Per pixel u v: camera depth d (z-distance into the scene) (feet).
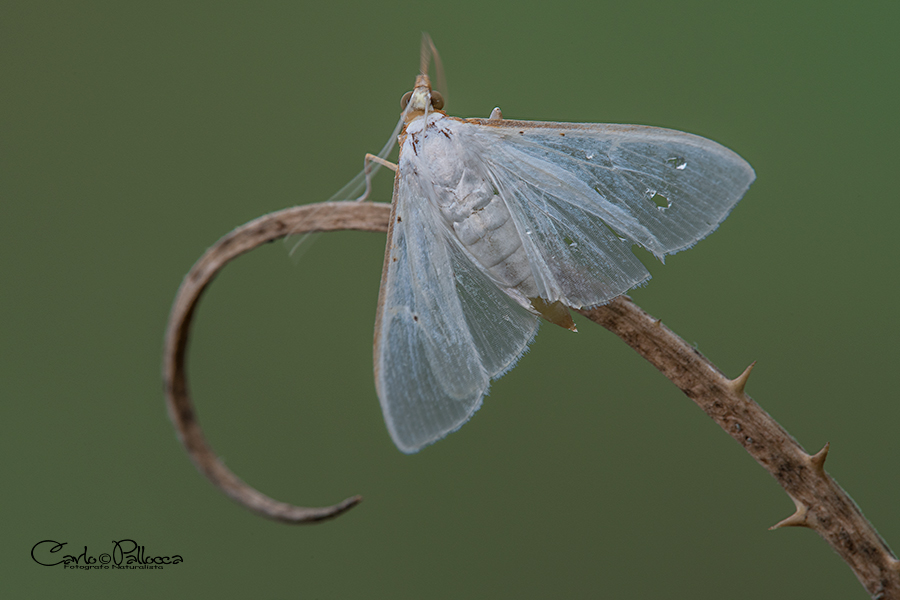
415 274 0.65
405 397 0.65
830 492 0.63
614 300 0.64
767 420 0.63
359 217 0.64
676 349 0.64
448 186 0.65
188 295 0.63
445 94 0.66
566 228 0.65
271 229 0.64
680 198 0.64
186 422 0.63
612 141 0.64
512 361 0.65
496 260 0.65
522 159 0.65
